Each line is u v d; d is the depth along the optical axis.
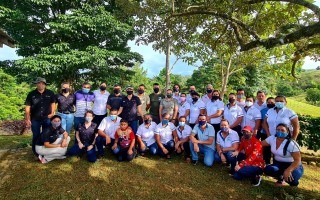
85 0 13.66
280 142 5.44
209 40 8.88
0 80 20.31
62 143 6.35
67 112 6.89
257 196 5.29
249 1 6.71
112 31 12.92
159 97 8.07
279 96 5.93
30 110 6.42
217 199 5.15
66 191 5.11
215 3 7.31
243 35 8.35
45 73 12.09
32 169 5.92
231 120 6.95
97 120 7.32
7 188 5.18
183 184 5.66
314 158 8.66
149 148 7.07
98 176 5.73
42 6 13.18
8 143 8.28
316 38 7.95
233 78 22.72
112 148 6.56
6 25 12.97
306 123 9.61
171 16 7.41
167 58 13.14
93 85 14.95
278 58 12.58
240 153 6.11
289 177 5.38
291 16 7.74
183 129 6.98
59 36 13.45
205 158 6.71
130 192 5.21
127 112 7.21
